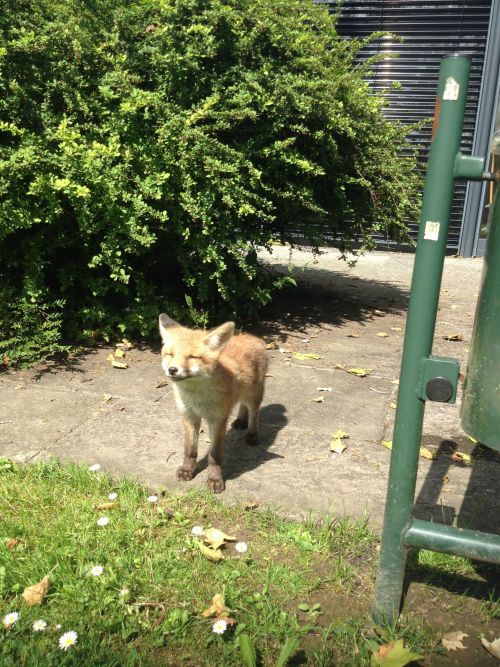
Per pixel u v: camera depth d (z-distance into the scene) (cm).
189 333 178
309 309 373
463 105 110
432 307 115
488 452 201
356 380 260
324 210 322
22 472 176
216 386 171
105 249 264
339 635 124
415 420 119
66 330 293
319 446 200
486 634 126
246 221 305
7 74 258
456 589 138
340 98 311
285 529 154
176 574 137
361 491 173
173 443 199
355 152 324
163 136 259
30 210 251
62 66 268
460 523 160
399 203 332
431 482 181
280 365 275
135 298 292
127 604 128
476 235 546
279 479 179
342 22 537
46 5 290
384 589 126
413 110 539
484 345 116
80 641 119
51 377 250
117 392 237
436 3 511
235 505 165
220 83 282
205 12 277
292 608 131
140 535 149
